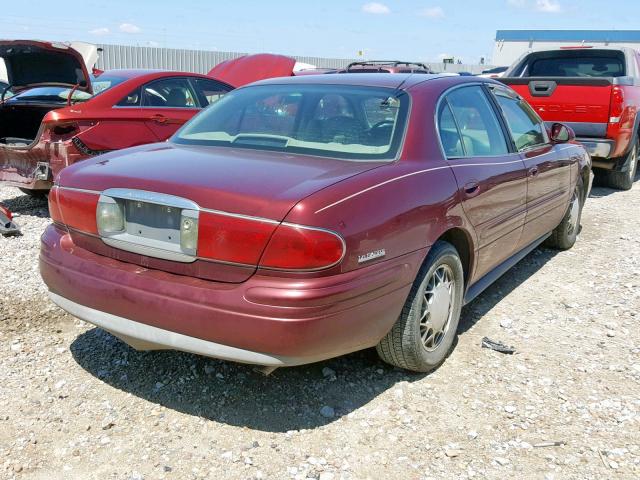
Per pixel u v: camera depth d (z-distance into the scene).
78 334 3.92
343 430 3.03
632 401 3.36
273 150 3.45
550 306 4.70
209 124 3.92
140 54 25.62
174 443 2.90
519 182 4.36
